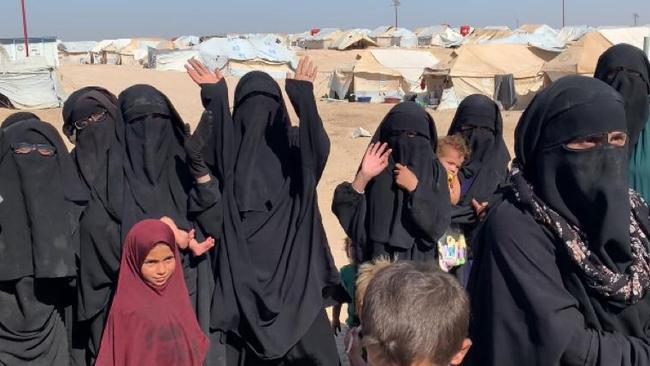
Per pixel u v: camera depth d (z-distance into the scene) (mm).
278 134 4371
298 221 4195
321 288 4172
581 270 2521
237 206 4152
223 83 4301
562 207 2584
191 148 3900
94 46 76875
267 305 4039
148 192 4082
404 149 4332
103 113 4250
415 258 4277
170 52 46656
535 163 2705
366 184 4340
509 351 2557
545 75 31016
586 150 2523
